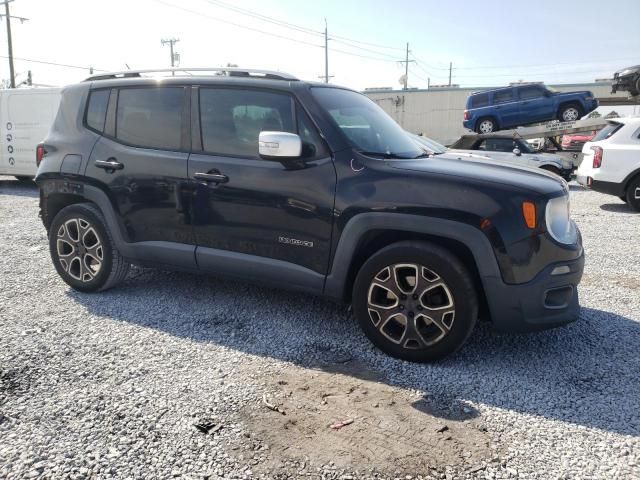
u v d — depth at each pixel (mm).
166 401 2809
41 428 2543
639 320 4160
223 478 2209
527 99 18422
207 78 4000
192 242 3996
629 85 16016
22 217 8797
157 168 4027
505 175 3357
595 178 9977
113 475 2221
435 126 36469
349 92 4320
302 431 2555
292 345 3570
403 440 2498
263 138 3365
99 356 3342
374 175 3367
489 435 2555
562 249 3195
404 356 3348
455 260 3152
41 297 4461
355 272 3584
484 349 3570
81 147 4383
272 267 3705
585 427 2639
